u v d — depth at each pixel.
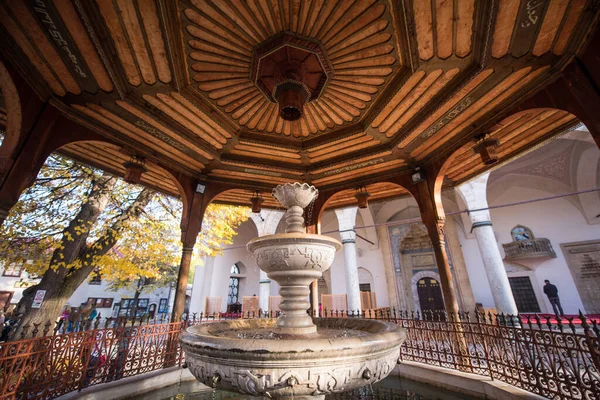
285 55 3.29
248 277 18.41
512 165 12.24
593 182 11.07
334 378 1.55
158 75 3.23
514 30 2.61
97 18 2.50
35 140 3.29
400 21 2.65
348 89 3.81
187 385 4.70
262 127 4.62
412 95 3.66
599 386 2.68
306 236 2.32
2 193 2.99
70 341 3.57
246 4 2.66
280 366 1.51
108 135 4.13
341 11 2.73
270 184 6.34
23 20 2.49
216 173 5.83
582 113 2.90
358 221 16.17
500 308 8.43
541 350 3.33
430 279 13.88
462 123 4.15
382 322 2.47
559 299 11.23
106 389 3.70
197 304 15.94
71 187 6.80
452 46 2.85
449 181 6.21
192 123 4.23
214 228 9.03
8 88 2.97
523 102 3.51
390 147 4.90
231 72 3.45
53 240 6.12
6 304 13.08
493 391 3.64
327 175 5.98
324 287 16.61
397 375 4.96
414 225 14.71
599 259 10.93
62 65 3.02
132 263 7.45
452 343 4.60
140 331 4.45
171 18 2.62
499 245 12.87
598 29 2.52
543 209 12.41
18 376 2.97
